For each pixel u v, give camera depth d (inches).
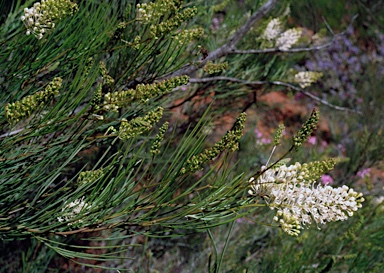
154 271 65.4
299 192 32.2
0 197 36.2
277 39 63.2
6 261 67.2
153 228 70.6
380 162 103.0
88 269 72.0
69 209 34.0
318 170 32.3
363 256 59.8
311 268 55.4
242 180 32.3
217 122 78.4
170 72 44.4
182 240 77.8
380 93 171.3
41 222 33.8
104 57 46.8
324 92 178.2
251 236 73.9
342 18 216.1
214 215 32.3
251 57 67.6
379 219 64.3
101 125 40.1
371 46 221.6
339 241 59.5
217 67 44.9
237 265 65.0
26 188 36.2
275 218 32.0
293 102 166.4
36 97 31.4
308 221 32.4
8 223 34.0
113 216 32.8
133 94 33.9
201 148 32.7
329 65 185.2
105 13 40.6
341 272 65.5
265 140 121.9
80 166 58.7
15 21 42.1
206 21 63.3
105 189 32.9
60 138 37.2
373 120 162.4
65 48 40.8
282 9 69.8
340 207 32.1
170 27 39.6
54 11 34.6
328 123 163.8
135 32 45.1
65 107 33.5
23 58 38.9
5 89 40.9
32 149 36.4
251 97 75.6
